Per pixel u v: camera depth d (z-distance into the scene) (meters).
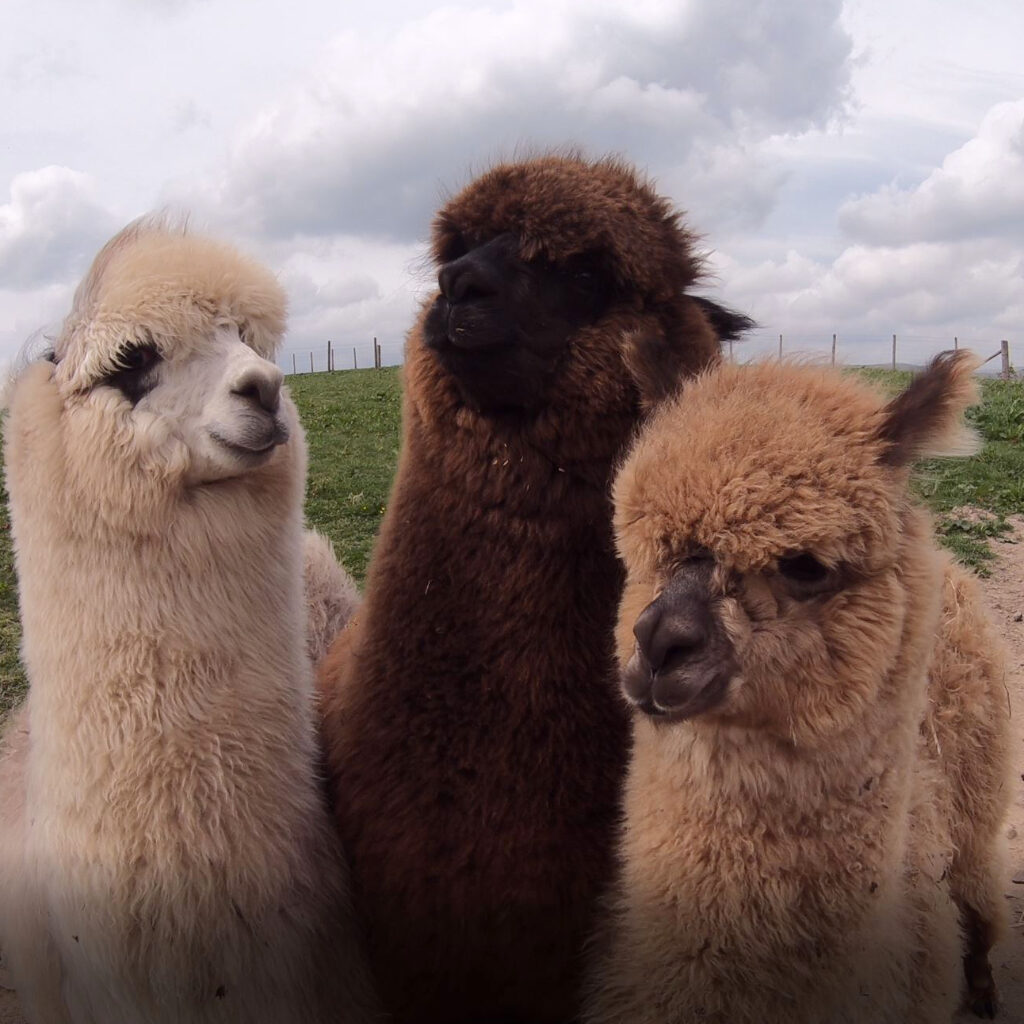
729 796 0.83
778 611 0.79
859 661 0.79
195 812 0.92
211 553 0.97
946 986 0.94
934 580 0.86
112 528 0.94
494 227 1.07
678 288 1.11
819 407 0.84
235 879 0.93
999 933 1.17
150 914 0.91
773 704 0.79
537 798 0.97
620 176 1.13
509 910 0.98
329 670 1.22
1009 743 1.16
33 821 1.00
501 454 1.02
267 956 0.95
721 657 0.77
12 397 1.04
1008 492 3.16
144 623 0.94
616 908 0.92
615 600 1.01
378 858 1.02
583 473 1.01
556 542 1.00
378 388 7.64
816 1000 0.84
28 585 0.98
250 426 0.96
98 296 0.99
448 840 0.99
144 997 0.93
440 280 1.03
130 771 0.92
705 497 0.78
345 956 1.04
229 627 0.97
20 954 1.08
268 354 1.06
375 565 1.10
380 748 1.02
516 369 1.00
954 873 1.11
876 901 0.85
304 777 1.02
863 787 0.83
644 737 0.91
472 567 1.02
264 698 0.98
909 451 0.82
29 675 1.00
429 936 1.01
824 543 0.78
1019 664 2.06
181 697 0.94
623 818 0.94
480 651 1.00
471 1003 1.05
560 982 1.01
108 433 0.94
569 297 1.05
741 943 0.83
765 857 0.83
